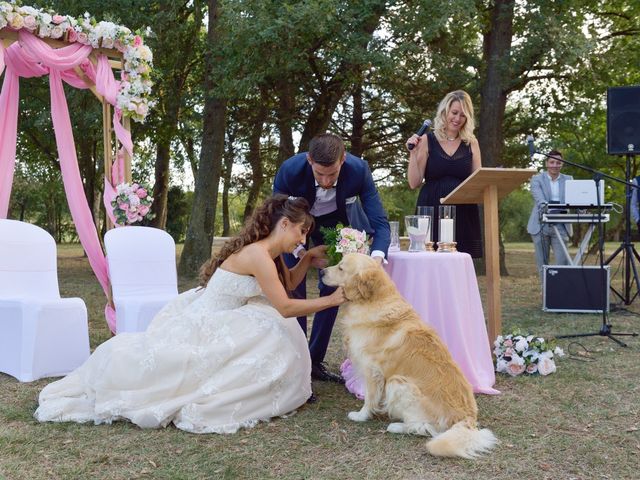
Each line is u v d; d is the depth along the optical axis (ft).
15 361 14.21
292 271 12.36
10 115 20.12
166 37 37.09
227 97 34.27
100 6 34.27
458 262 12.41
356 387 12.40
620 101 21.89
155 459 8.80
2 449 9.12
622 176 64.23
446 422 9.45
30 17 18.06
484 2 38.37
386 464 8.68
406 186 54.24
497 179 13.29
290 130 39.96
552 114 42.93
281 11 29.58
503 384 13.20
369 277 10.19
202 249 37.58
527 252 76.95
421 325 10.21
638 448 9.36
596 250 34.94
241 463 8.68
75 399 10.85
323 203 12.82
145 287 17.39
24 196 107.24
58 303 14.25
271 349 10.69
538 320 21.61
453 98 14.83
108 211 20.62
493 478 8.24
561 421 10.66
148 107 21.21
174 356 10.27
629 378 13.55
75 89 36.52
